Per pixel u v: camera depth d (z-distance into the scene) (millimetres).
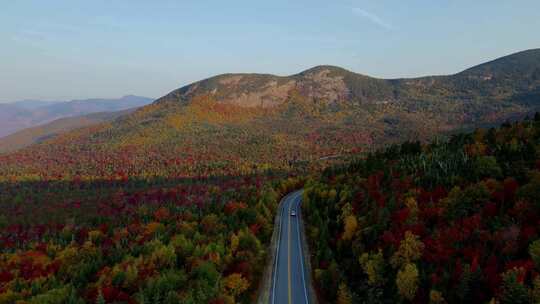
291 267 57031
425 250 45375
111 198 150625
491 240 42875
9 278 68188
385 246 50438
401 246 46250
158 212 107812
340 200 74688
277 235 72750
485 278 37250
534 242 37219
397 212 57312
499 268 38500
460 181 61000
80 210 136250
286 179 135750
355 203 69312
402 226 52656
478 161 61812
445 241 45562
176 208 113312
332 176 101438
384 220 56375
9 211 139250
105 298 51438
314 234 66125
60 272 67125
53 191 180125
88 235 96875
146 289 49656
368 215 60906
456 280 38906
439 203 55906
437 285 39312
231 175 189500
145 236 81688
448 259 42781
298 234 73188
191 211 102625
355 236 57844
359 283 47625
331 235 64500
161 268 59312
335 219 70938
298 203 100688
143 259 61656
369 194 70125
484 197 52469
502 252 40312
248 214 77625
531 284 34281
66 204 146750
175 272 55625
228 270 55531
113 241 83500
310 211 81188
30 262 75438
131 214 117938
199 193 140625
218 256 57281
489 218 47531
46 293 52656
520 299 32500
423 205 57531
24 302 50656
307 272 55312
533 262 36031
